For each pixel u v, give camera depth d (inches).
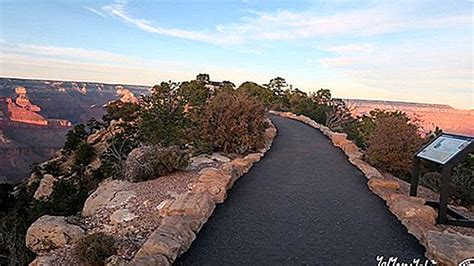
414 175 360.5
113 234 292.8
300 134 962.1
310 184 414.0
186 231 239.9
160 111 689.0
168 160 443.2
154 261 192.2
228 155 597.0
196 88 912.9
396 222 286.2
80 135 1498.5
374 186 388.2
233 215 296.2
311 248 232.5
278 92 2183.8
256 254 221.6
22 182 1411.2
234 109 630.5
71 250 278.8
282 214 301.6
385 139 517.3
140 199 360.2
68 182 786.2
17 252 436.5
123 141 756.6
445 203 289.6
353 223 282.4
